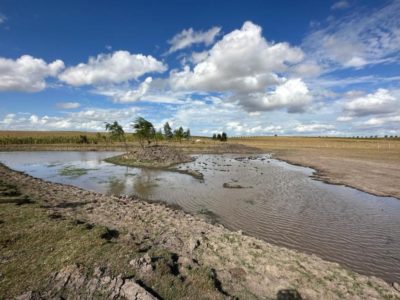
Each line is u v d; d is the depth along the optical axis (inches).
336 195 930.1
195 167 1723.7
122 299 284.8
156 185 1109.1
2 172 1273.4
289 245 515.2
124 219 565.9
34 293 290.4
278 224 631.2
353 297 307.3
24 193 782.5
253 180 1236.5
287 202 833.5
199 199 872.9
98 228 459.8
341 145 4296.3
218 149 3417.8
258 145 4611.2
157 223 551.2
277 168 1704.0
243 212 726.5
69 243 403.5
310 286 323.9
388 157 2190.0
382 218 681.6
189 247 425.7
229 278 337.4
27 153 2928.2
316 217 685.3
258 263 377.7
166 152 2176.4
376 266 439.8
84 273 323.6
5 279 316.5
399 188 1012.5
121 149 3405.5
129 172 1491.1
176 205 805.9
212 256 396.8
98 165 1824.6
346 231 589.3
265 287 320.8
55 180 1246.3
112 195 866.8
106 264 346.3
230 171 1546.5
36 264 348.2
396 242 533.6
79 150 3319.4
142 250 398.3
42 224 479.5
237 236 489.4
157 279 318.0
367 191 982.4
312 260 402.0
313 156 2469.2
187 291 300.8
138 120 2559.1
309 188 1051.9
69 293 293.9
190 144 4001.0
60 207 636.1
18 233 436.5
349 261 455.5
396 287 348.5
